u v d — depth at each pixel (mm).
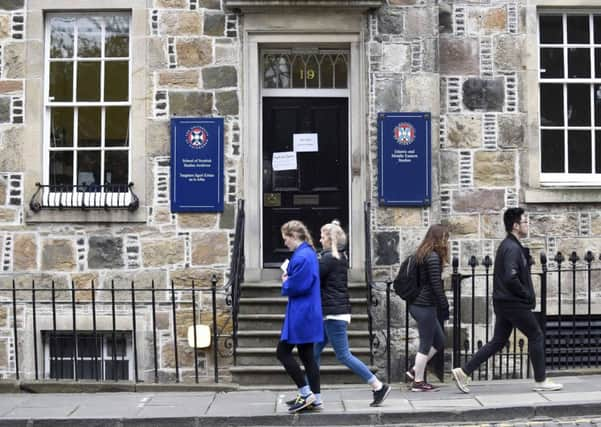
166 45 10188
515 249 7871
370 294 9430
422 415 7316
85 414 7590
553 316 10195
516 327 8047
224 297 10016
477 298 10164
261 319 9641
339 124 10656
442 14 10359
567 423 7180
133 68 10180
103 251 10055
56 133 10328
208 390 8758
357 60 10289
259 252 10242
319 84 10680
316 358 7562
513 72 10352
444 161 10250
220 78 10203
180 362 9953
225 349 9875
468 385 8633
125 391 8742
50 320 9961
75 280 10023
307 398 7375
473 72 10328
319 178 10648
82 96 10367
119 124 10328
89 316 9992
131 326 10000
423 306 8172
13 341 9945
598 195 10242
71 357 10031
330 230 7629
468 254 10203
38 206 10008
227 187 10141
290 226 7375
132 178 10117
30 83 10148
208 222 10109
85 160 10297
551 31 10641
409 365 9695
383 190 10023
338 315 7504
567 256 10242
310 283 7207
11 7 10195
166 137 10148
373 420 7324
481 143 10281
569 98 10625
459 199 10242
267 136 10664
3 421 7398
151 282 9680
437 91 10117
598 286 10211
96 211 10031
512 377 9805
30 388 8711
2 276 10000
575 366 9609
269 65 10680
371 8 10133
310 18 10219
